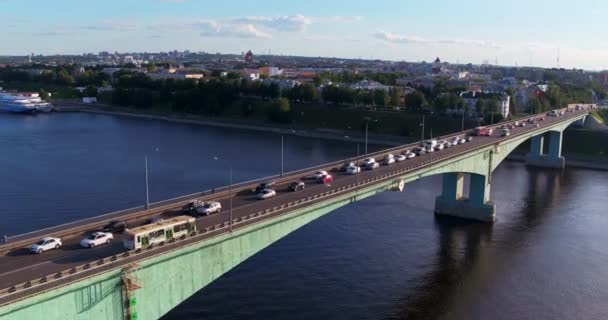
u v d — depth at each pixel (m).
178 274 55.16
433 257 97.88
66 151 181.75
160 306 53.81
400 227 114.31
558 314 78.12
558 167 193.75
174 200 73.06
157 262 52.16
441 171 108.12
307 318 73.69
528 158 198.75
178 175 148.50
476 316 76.88
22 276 46.62
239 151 195.50
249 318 73.00
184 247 54.31
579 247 105.00
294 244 100.56
